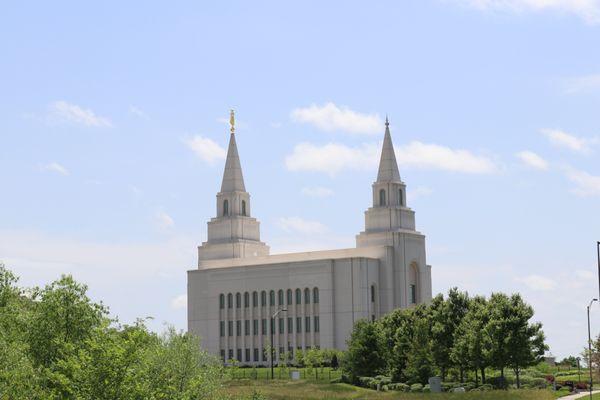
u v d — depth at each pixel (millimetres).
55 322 55219
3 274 61406
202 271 179000
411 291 169625
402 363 113188
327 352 152375
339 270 163875
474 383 105625
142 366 48812
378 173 174500
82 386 46125
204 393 63562
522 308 102062
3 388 47156
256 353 170625
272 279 170500
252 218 185625
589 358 90625
